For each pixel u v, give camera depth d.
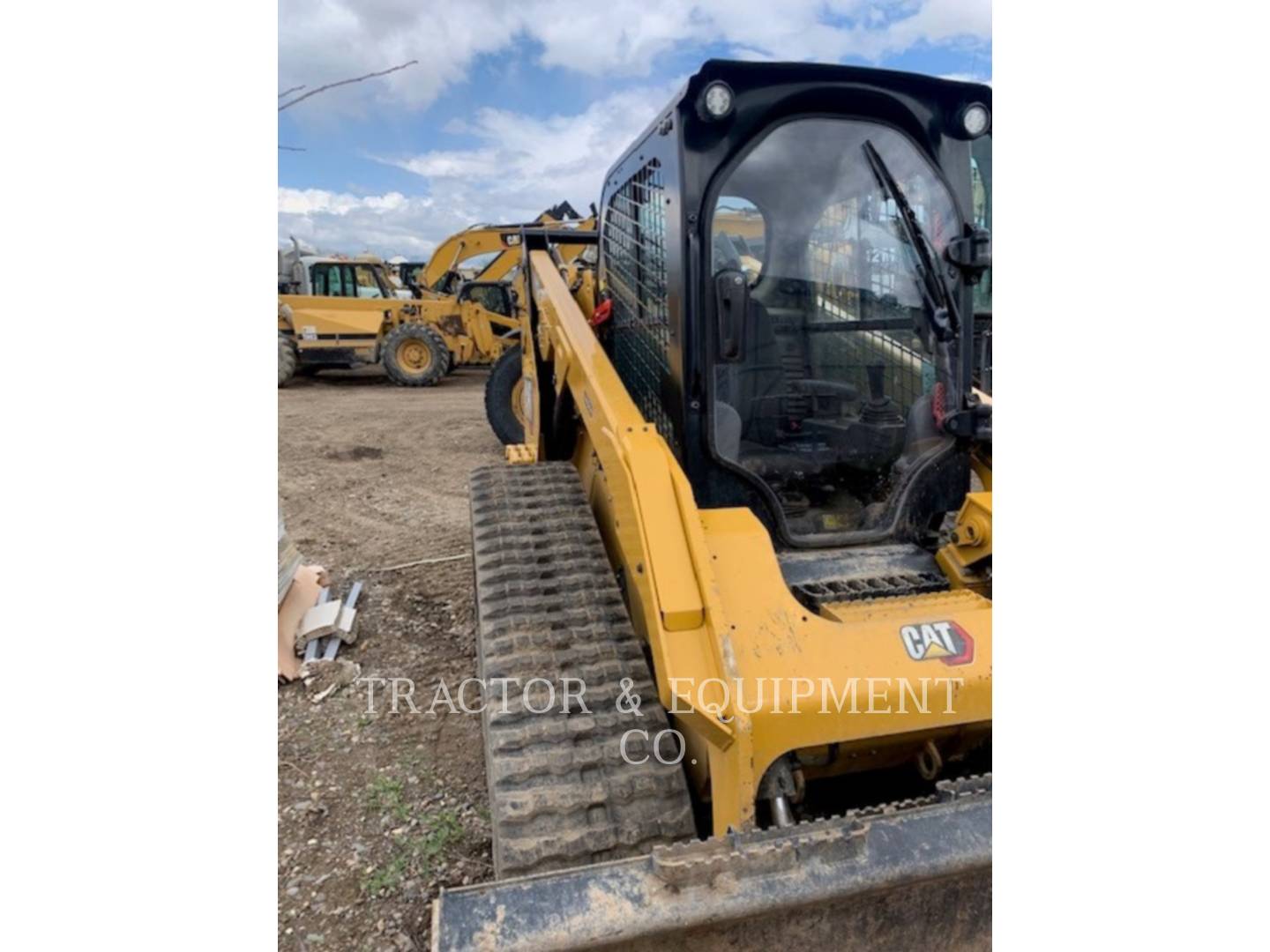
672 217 2.21
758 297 2.28
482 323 13.45
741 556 1.88
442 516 5.89
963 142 2.34
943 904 1.38
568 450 3.62
